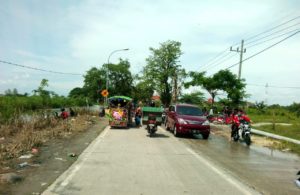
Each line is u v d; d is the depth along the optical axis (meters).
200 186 7.86
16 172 8.69
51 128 19.52
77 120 25.28
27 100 31.84
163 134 20.28
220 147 15.55
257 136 21.67
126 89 100.62
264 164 11.36
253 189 7.77
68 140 15.45
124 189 7.38
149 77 71.75
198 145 15.89
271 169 10.47
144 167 9.88
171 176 8.80
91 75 101.06
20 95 42.06
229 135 21.94
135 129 22.52
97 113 36.91
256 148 15.83
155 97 45.19
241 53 33.16
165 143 15.85
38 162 10.08
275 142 17.94
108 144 14.63
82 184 7.70
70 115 30.23
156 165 10.23
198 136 20.58
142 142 15.83
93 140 15.85
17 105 26.34
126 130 21.61
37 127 19.44
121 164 10.22
